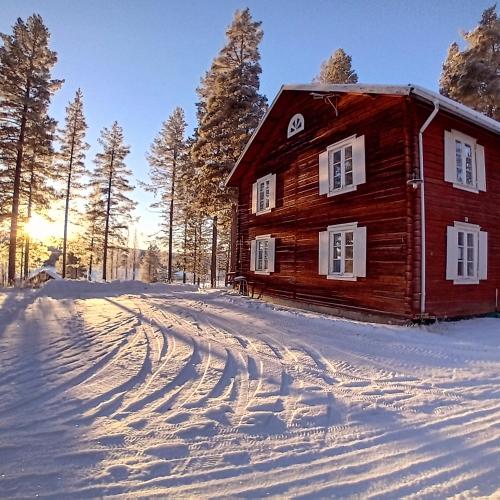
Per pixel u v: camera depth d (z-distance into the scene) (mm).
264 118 15047
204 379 4934
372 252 10359
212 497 2531
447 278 9945
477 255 11000
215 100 22406
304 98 13742
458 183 10469
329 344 7141
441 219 9984
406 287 9305
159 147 31969
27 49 21797
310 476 2807
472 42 21172
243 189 18906
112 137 31578
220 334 7902
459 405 4270
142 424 3584
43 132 22141
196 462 2957
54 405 3992
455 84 20938
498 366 5812
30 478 2684
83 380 4793
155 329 8305
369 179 10562
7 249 27953
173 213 33594
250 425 3619
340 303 11445
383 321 9898
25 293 16109
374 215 10352
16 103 21359
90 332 7852
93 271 63781
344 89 10617
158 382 4766
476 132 11359
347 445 3295
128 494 2537
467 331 8578
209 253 38781
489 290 11281
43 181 24984
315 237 12750
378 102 10438
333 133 12133
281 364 5734
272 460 3018
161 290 20203
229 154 22156
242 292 17781
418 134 9578
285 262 14477
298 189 13875
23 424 3543
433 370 5586
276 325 9133
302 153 13750
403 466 2975
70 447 3129
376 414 3977
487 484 2752
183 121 32406
